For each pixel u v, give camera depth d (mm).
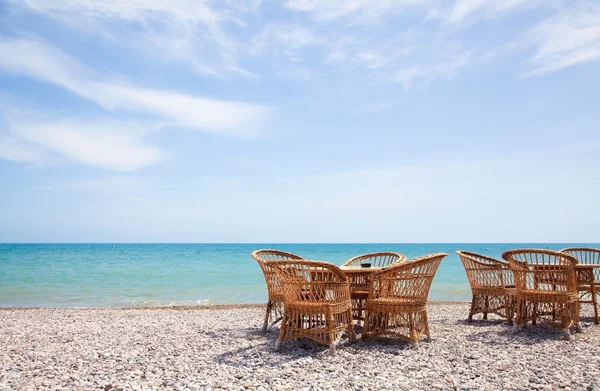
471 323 7309
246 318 8547
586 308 8914
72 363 4965
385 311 5488
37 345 5992
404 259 6746
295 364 4742
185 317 8891
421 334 5742
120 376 4449
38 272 24047
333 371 4500
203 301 13367
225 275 22562
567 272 5926
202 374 4473
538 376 4211
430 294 13930
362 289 6566
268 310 6672
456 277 19547
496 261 7402
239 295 15000
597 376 4148
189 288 17047
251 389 3984
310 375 4352
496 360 4816
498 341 5754
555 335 6055
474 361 4781
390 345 5559
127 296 14781
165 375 4473
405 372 4426
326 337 5797
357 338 5980
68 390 3994
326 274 5391
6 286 17734
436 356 5020
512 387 3924
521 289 6207
